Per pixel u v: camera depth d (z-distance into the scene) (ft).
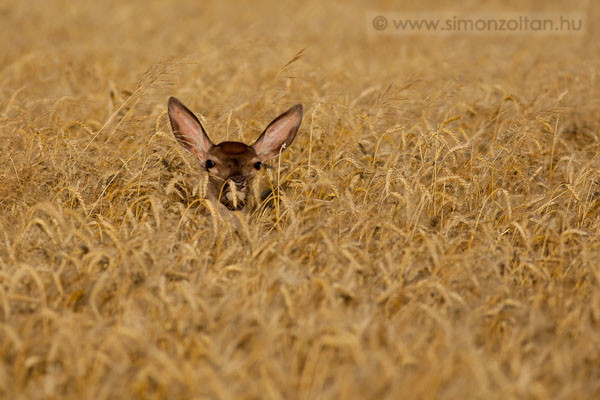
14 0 129.90
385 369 25.38
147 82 47.80
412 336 28.30
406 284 32.99
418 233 36.99
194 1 142.41
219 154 43.32
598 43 95.86
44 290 30.94
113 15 123.24
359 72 73.15
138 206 41.09
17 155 43.09
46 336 27.99
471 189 42.73
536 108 49.93
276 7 137.49
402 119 50.96
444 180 40.34
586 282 33.73
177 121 44.65
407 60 81.15
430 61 77.30
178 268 33.24
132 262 32.63
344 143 46.65
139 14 126.72
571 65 67.77
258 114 52.80
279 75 52.90
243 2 143.13
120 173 43.24
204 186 38.17
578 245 37.01
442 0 145.28
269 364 25.02
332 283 32.24
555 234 36.91
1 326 27.48
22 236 34.24
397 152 43.78
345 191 40.78
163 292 29.30
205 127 48.75
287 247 33.73
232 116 50.83
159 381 25.41
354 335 26.89
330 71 67.26
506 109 55.47
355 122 49.26
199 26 115.03
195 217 39.17
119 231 36.47
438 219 40.27
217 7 136.77
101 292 30.78
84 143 45.83
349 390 24.73
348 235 35.76
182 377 24.86
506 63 77.92
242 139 48.19
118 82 67.77
